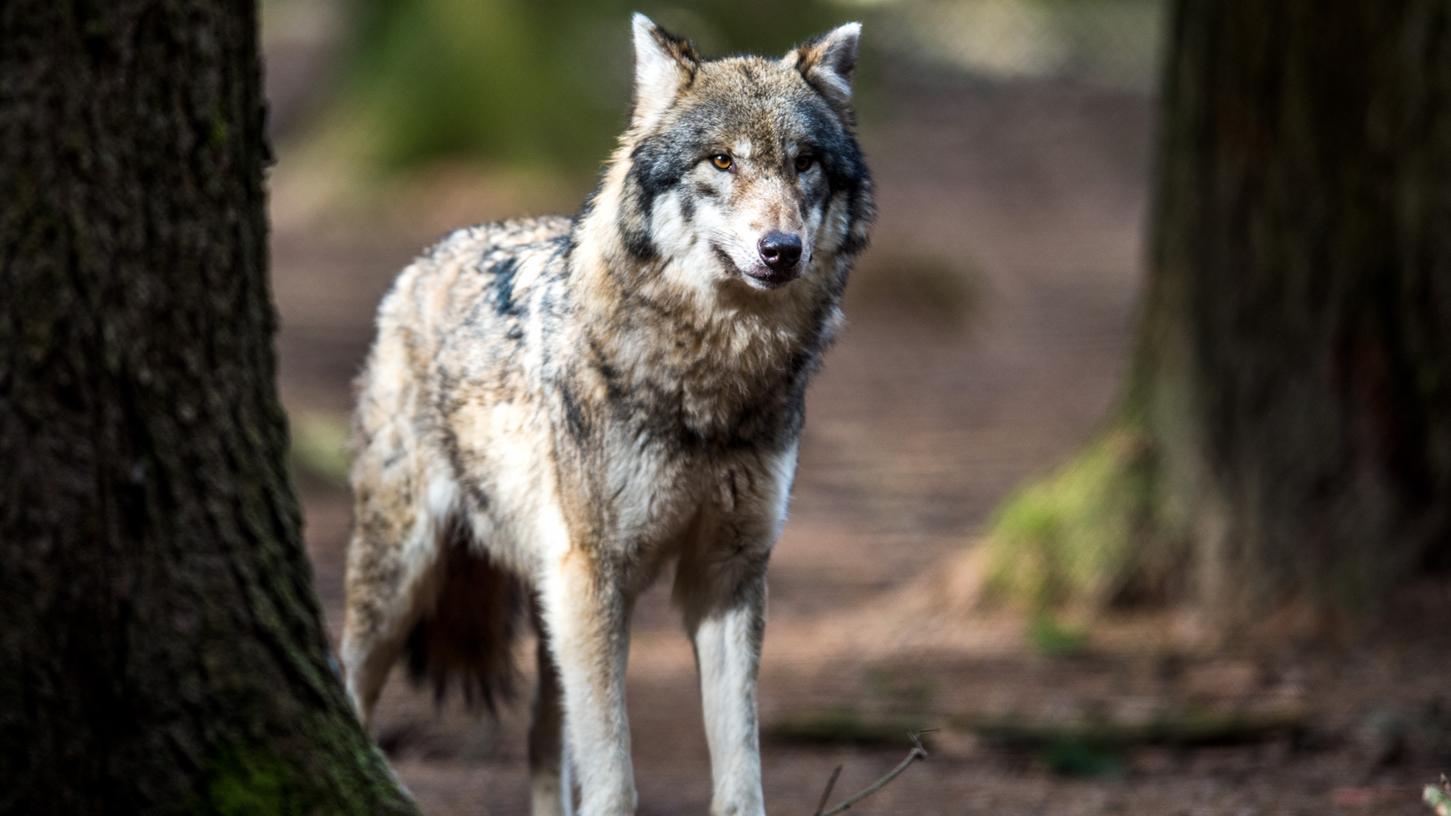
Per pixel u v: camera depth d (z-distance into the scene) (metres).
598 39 36.31
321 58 50.06
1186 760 10.13
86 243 5.28
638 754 10.63
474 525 8.59
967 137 43.91
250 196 5.95
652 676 12.51
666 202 7.25
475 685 9.49
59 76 5.21
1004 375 24.78
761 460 7.49
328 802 5.71
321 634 6.07
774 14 36.78
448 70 35.06
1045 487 13.80
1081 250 33.81
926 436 21.17
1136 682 11.55
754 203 7.10
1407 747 9.75
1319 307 12.27
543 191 33.84
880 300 28.03
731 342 7.22
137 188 5.41
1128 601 12.94
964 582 13.69
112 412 5.36
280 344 23.62
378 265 29.84
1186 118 12.88
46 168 5.20
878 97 44.44
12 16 5.12
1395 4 11.91
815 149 7.43
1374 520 12.13
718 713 7.57
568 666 7.54
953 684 11.83
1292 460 12.37
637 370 7.25
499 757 10.60
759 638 7.66
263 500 5.88
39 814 5.22
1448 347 11.98
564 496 7.59
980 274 29.98
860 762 10.46
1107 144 43.22
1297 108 12.21
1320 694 10.89
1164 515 12.90
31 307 5.19
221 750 5.54
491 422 8.22
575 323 7.52
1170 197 13.12
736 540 7.62
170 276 5.52
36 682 5.21
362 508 9.05
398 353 8.95
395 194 34.09
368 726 9.05
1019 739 10.53
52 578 5.25
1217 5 12.53
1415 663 11.17
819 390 23.72
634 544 7.50
